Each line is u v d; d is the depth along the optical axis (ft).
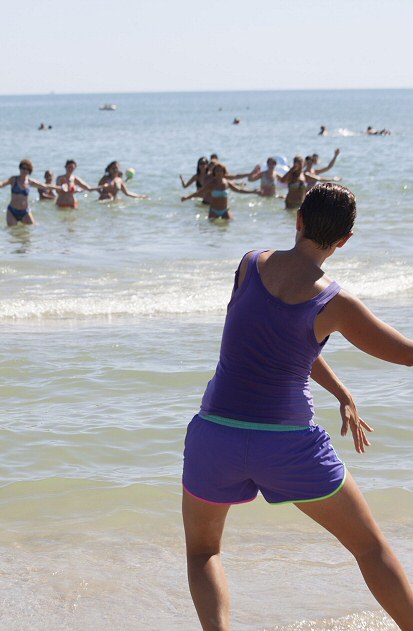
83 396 23.84
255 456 11.34
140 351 27.86
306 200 11.76
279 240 53.93
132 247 50.83
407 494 17.88
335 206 11.53
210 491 11.66
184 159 126.72
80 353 27.63
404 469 19.13
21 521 16.85
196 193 66.08
